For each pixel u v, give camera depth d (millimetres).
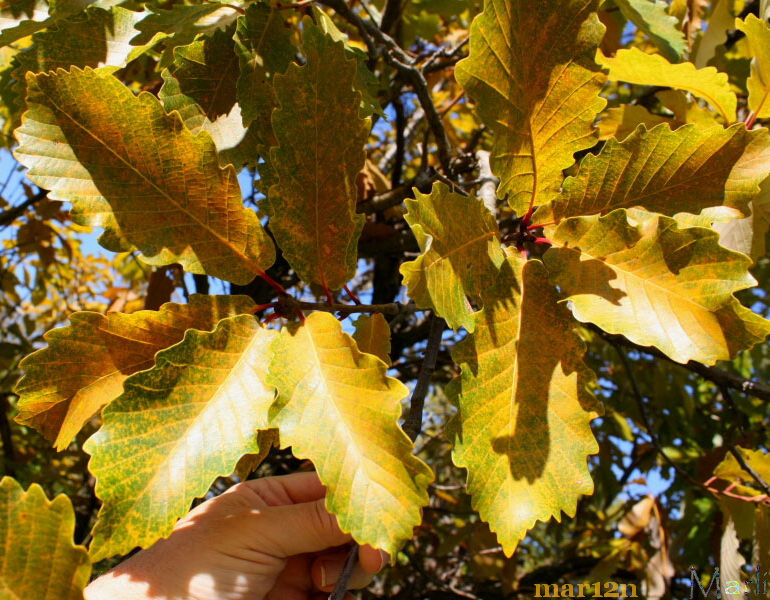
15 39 437
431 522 1360
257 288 977
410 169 1295
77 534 1150
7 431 1160
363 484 285
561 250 360
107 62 450
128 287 1475
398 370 1180
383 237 923
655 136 354
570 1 342
